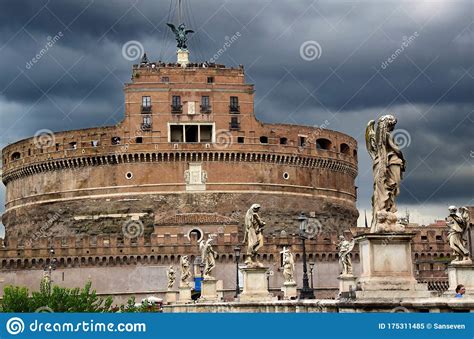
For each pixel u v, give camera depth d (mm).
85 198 132875
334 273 118812
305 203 136875
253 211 36562
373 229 21734
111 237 115562
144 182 130375
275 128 135625
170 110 131375
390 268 21109
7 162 147375
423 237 119375
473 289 35969
